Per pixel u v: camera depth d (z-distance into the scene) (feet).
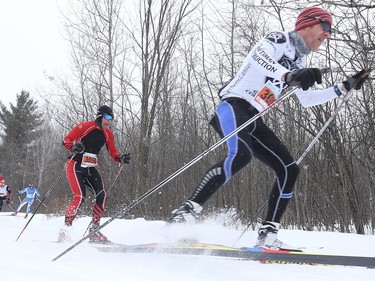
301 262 7.36
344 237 15.08
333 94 9.80
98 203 14.52
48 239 14.37
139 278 6.01
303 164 31.65
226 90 9.13
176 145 42.73
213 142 39.40
